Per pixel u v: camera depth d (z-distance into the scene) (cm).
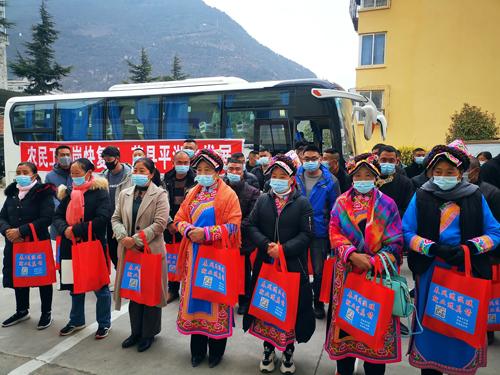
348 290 270
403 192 448
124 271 351
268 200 316
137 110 880
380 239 266
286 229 305
